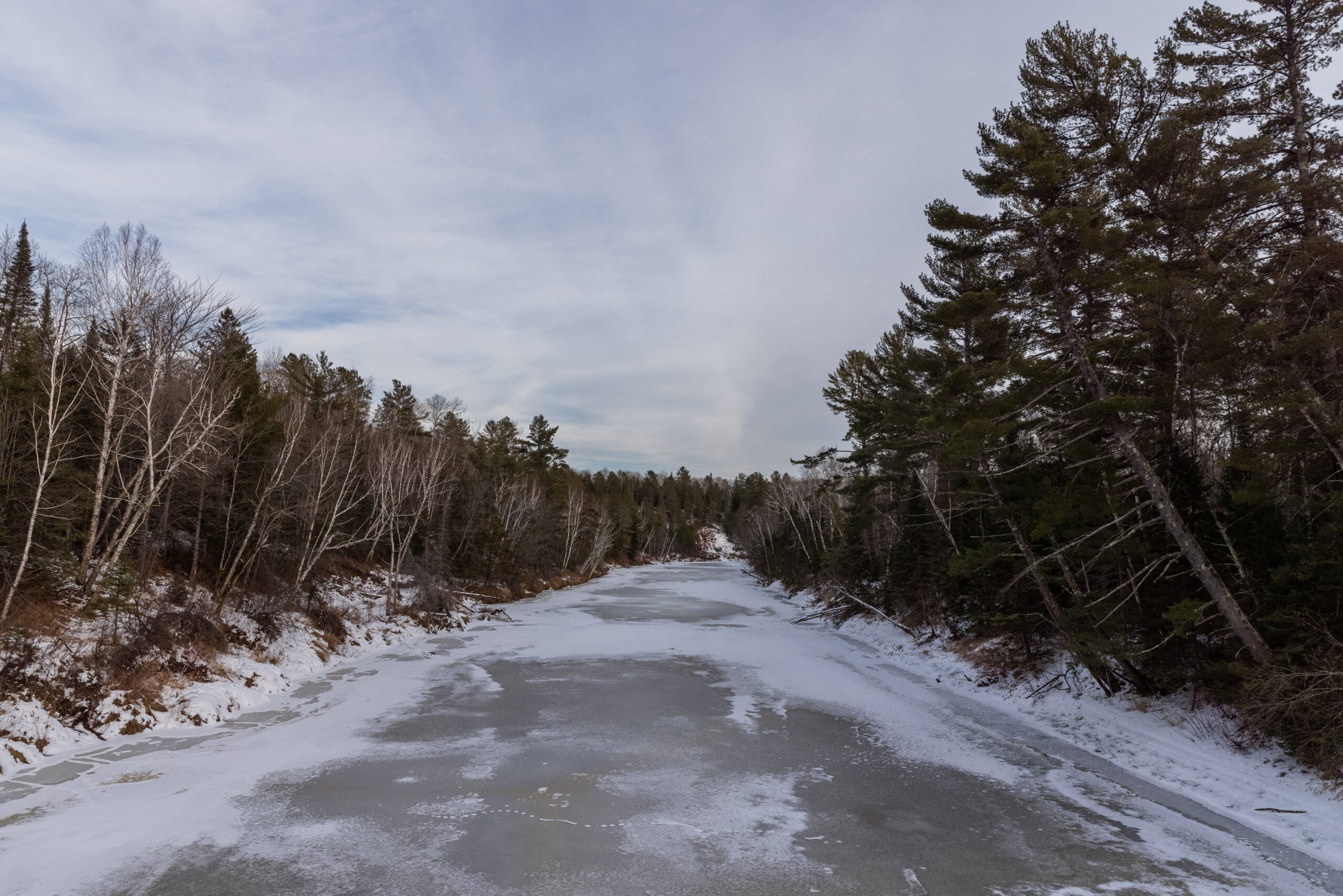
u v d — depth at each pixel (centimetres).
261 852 761
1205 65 1427
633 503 12044
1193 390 1230
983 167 1428
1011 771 1097
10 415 1762
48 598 1547
